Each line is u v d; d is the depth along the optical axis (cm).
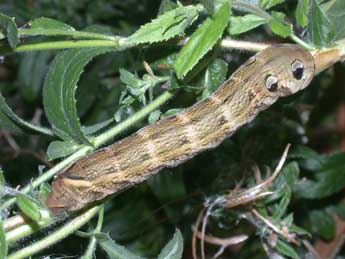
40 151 35
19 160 36
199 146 21
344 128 33
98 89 33
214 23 19
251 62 21
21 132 22
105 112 32
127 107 22
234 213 27
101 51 20
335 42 21
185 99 23
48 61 35
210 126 21
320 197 29
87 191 20
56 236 20
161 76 23
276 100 22
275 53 21
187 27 20
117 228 32
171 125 21
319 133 34
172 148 21
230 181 28
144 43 21
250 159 27
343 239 32
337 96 32
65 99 20
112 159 20
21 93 36
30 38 24
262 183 26
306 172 29
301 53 20
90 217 20
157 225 34
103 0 35
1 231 18
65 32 20
